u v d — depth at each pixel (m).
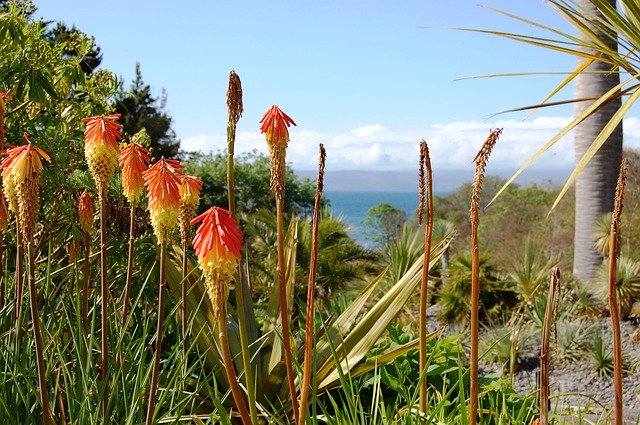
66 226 4.60
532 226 25.47
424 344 2.86
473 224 2.25
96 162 2.61
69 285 3.59
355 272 9.86
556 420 3.40
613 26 4.48
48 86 5.25
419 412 2.87
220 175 24.08
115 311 3.16
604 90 12.11
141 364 2.75
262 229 10.07
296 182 25.83
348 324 4.14
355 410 2.76
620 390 2.06
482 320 9.77
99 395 2.64
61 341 3.12
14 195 2.30
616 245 2.04
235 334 4.01
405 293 3.92
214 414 2.96
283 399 3.72
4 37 5.41
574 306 9.52
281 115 2.28
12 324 3.12
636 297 10.01
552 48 4.44
